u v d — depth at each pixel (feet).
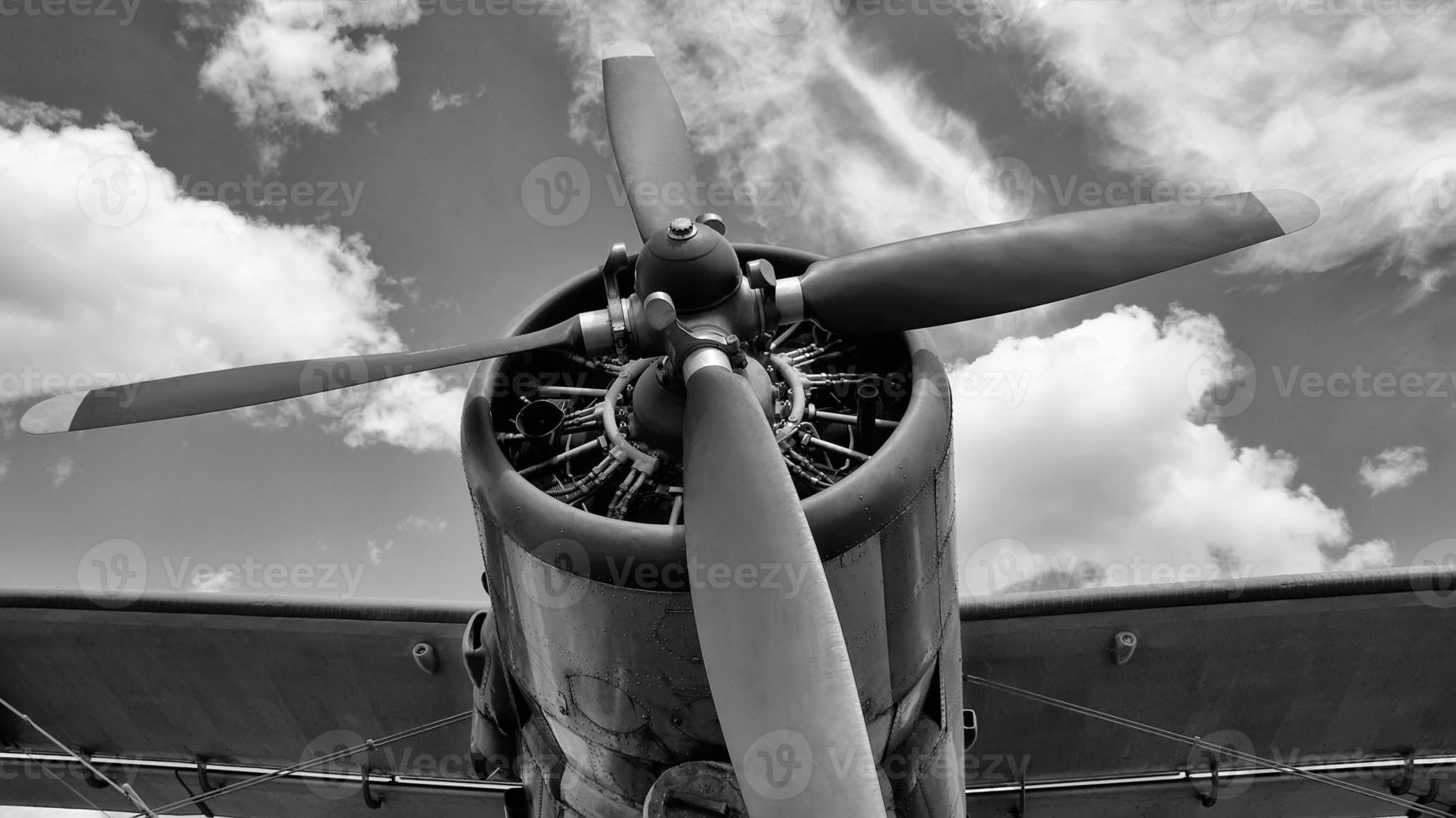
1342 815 23.35
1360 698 21.33
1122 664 20.43
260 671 21.34
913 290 13.24
